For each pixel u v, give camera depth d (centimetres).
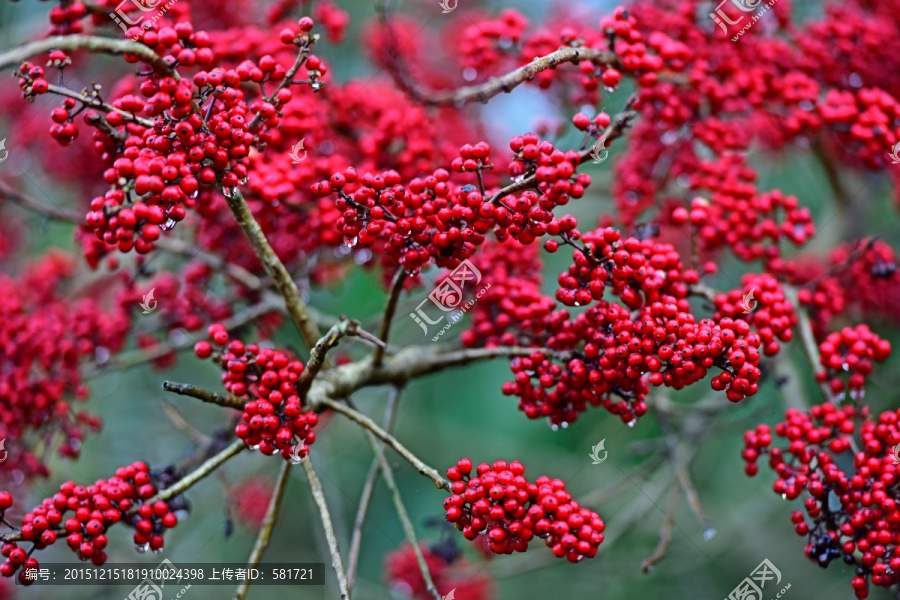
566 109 165
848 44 161
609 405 143
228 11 167
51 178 185
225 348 142
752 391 139
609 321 141
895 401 185
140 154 138
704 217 154
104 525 140
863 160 160
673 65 155
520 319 149
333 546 141
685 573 200
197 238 164
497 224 140
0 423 158
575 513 138
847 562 143
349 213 141
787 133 162
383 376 152
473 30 162
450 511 139
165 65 139
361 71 200
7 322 160
